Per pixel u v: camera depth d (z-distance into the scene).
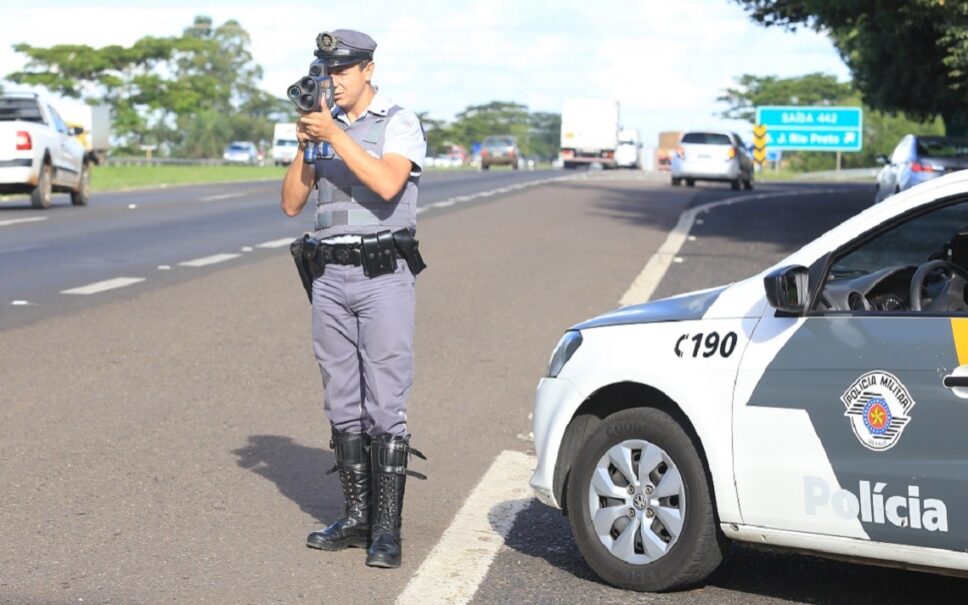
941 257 5.73
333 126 5.57
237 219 24.12
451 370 10.46
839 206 32.88
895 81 38.66
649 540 5.42
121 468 7.27
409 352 5.86
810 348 5.07
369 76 5.76
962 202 5.00
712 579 5.68
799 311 5.11
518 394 9.63
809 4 28.27
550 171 65.56
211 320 12.34
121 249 18.28
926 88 38.09
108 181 42.41
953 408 4.74
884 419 4.86
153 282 14.80
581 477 5.62
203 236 20.52
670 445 5.36
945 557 4.76
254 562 5.77
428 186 40.75
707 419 5.24
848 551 4.97
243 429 8.28
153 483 6.99
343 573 5.66
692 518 5.30
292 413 8.76
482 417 8.88
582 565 5.84
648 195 36.91
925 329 4.87
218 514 6.48
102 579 5.47
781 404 5.07
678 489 5.35
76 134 28.42
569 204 30.91
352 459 5.99
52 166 26.50
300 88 5.50
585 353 5.68
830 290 5.30
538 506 6.80
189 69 147.12
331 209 5.80
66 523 6.25
